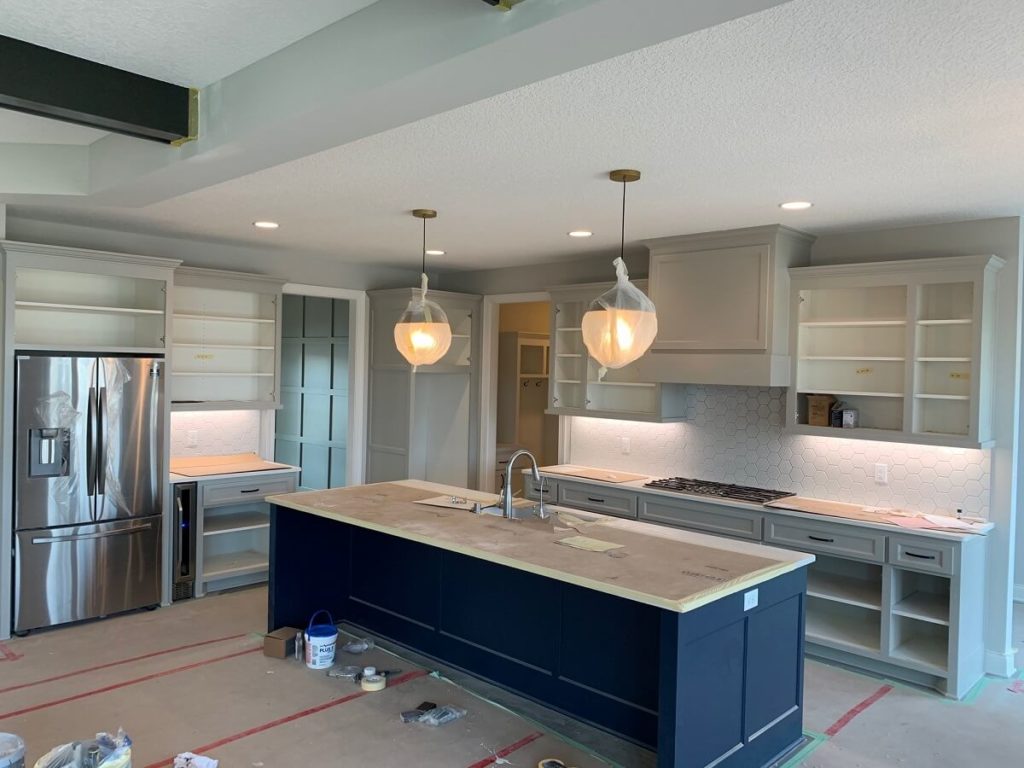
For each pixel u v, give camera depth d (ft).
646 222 14.90
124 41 7.46
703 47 6.86
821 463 15.92
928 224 14.49
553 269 21.02
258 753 10.37
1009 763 10.77
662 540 11.49
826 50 6.90
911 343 13.96
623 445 19.38
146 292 17.07
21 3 6.63
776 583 10.44
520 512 13.20
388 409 22.13
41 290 16.26
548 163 10.93
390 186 12.52
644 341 11.01
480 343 22.76
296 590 15.11
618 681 11.26
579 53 5.92
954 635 12.85
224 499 17.76
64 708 11.67
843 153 10.09
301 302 26.94
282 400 27.84
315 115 7.47
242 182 12.41
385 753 10.47
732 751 9.73
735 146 9.91
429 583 14.17
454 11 6.01
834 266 14.67
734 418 17.31
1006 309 13.71
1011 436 13.69
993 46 6.76
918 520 13.80
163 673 13.11
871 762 10.70
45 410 14.85
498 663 12.93
